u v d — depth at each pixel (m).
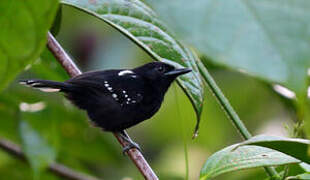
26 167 11.42
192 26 1.79
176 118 13.60
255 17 1.83
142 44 5.55
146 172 6.74
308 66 1.71
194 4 1.82
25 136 9.51
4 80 2.70
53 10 2.53
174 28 1.80
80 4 5.60
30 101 10.10
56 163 11.48
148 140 14.32
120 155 11.65
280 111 12.95
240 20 1.83
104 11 5.61
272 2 1.83
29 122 9.67
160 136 14.18
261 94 12.90
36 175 9.31
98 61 13.65
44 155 9.45
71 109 10.58
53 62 8.85
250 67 1.73
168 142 14.15
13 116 10.25
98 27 13.96
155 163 13.86
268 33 1.79
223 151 5.67
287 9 1.80
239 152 5.61
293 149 4.69
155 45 5.55
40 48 2.62
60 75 9.47
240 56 1.75
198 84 5.55
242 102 13.05
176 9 1.82
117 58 13.56
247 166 5.39
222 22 1.81
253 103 13.03
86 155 11.67
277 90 8.21
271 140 4.50
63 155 11.60
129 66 13.52
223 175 10.79
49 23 2.56
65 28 14.10
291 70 1.72
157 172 13.59
